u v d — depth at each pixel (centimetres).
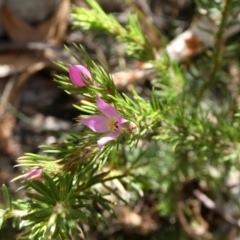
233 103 27
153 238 30
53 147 15
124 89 32
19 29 34
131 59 35
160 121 18
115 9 36
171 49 33
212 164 24
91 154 14
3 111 33
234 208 31
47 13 35
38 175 14
